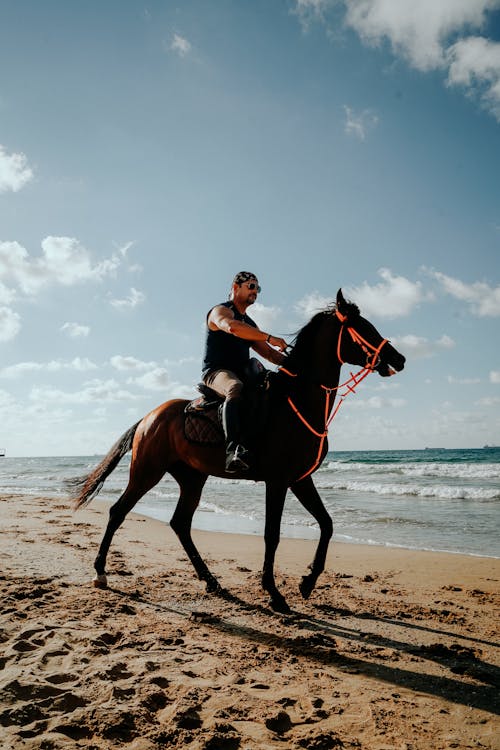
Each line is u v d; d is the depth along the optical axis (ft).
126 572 18.16
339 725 8.04
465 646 11.79
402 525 32.55
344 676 10.00
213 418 15.47
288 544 26.18
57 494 57.67
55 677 9.01
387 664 10.66
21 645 10.46
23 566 18.22
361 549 24.66
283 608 14.23
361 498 49.57
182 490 17.30
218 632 12.40
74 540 25.09
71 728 7.47
